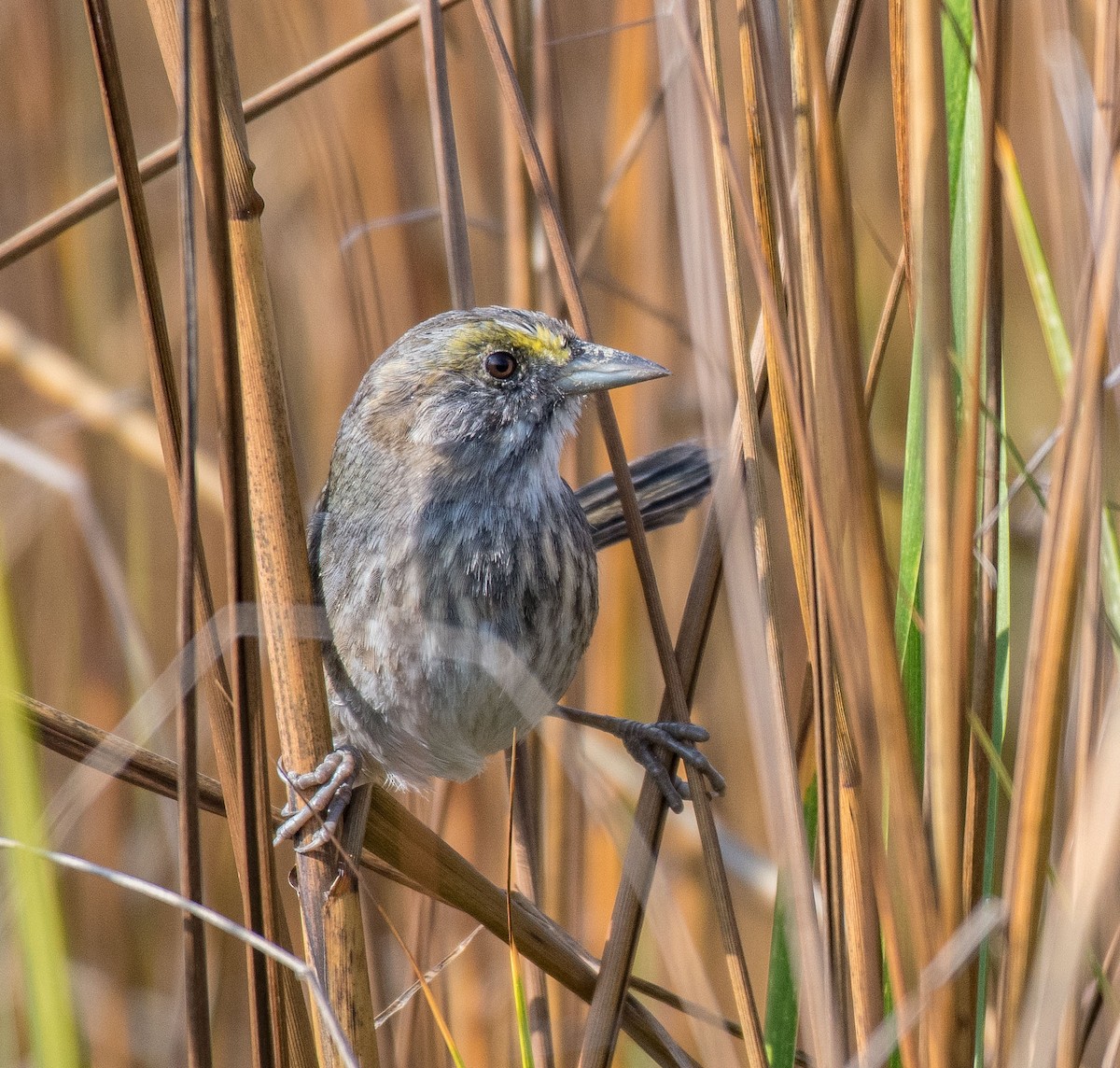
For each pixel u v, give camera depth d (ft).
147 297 10.36
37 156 10.82
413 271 10.76
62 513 10.80
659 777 10.47
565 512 10.56
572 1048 10.62
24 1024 10.62
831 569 10.32
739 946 10.41
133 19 10.86
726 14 10.71
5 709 10.38
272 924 10.37
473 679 10.52
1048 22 10.37
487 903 10.44
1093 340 10.31
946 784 10.32
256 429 10.39
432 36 10.53
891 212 10.80
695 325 10.35
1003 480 10.39
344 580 10.53
